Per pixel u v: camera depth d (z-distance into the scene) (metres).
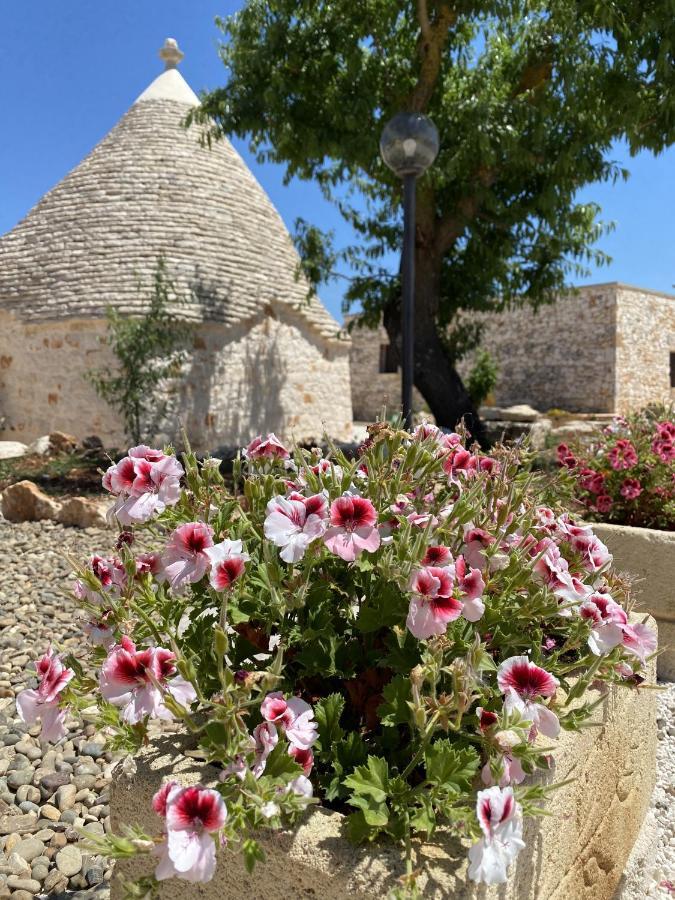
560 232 11.26
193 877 1.07
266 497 1.79
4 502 7.77
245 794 1.17
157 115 16.30
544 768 1.41
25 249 15.10
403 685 1.42
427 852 1.24
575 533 1.95
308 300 12.78
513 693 1.34
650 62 9.16
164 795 1.16
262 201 17.06
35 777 2.73
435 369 11.62
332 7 10.52
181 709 1.25
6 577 5.34
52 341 13.82
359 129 10.09
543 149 10.30
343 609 1.71
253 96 10.41
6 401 14.53
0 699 3.35
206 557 1.41
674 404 5.17
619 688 2.08
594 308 21.80
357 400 27.47
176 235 14.55
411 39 11.29
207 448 13.49
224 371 14.03
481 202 11.14
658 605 3.52
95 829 2.42
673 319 23.16
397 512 1.72
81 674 1.56
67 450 12.02
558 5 8.98
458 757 1.27
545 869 1.53
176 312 13.03
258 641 1.68
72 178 15.80
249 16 10.38
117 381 11.64
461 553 1.70
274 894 1.26
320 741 1.45
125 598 1.57
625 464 4.18
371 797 1.25
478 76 11.30
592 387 21.78
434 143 6.43
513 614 1.67
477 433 11.89
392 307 12.27
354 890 1.16
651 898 2.33
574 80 8.89
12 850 2.31
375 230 12.45
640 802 2.44
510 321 23.97
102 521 7.12
